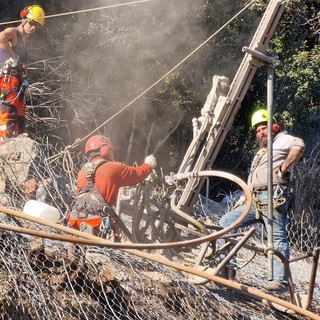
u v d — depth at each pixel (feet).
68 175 86.17
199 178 71.77
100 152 62.85
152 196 73.26
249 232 64.34
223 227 70.38
